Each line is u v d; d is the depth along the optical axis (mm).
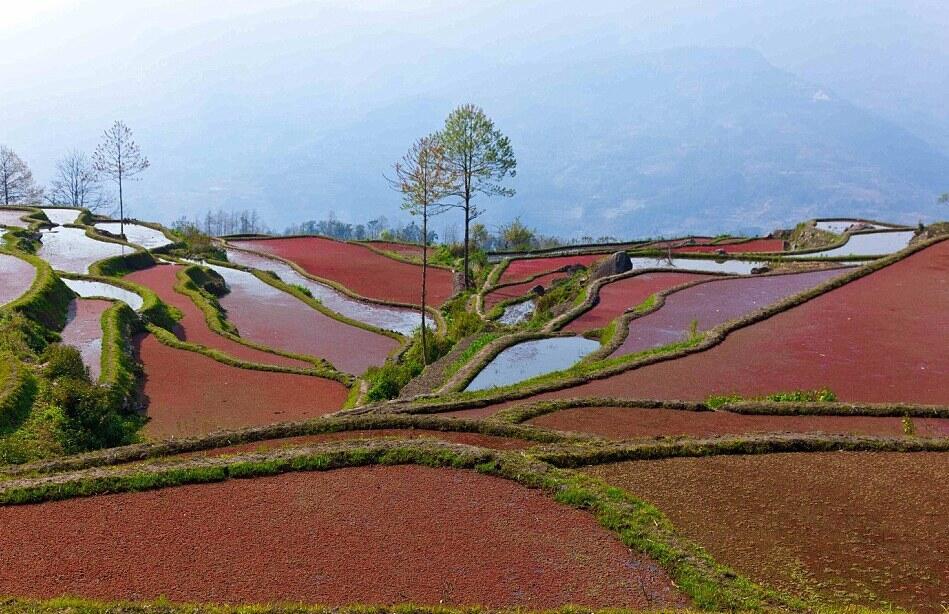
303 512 15891
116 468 18062
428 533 14992
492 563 13938
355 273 71688
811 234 80688
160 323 44531
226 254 81625
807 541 14984
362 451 18453
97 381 30641
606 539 14828
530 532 15047
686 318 39250
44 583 13320
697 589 12992
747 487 17391
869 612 12297
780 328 33875
